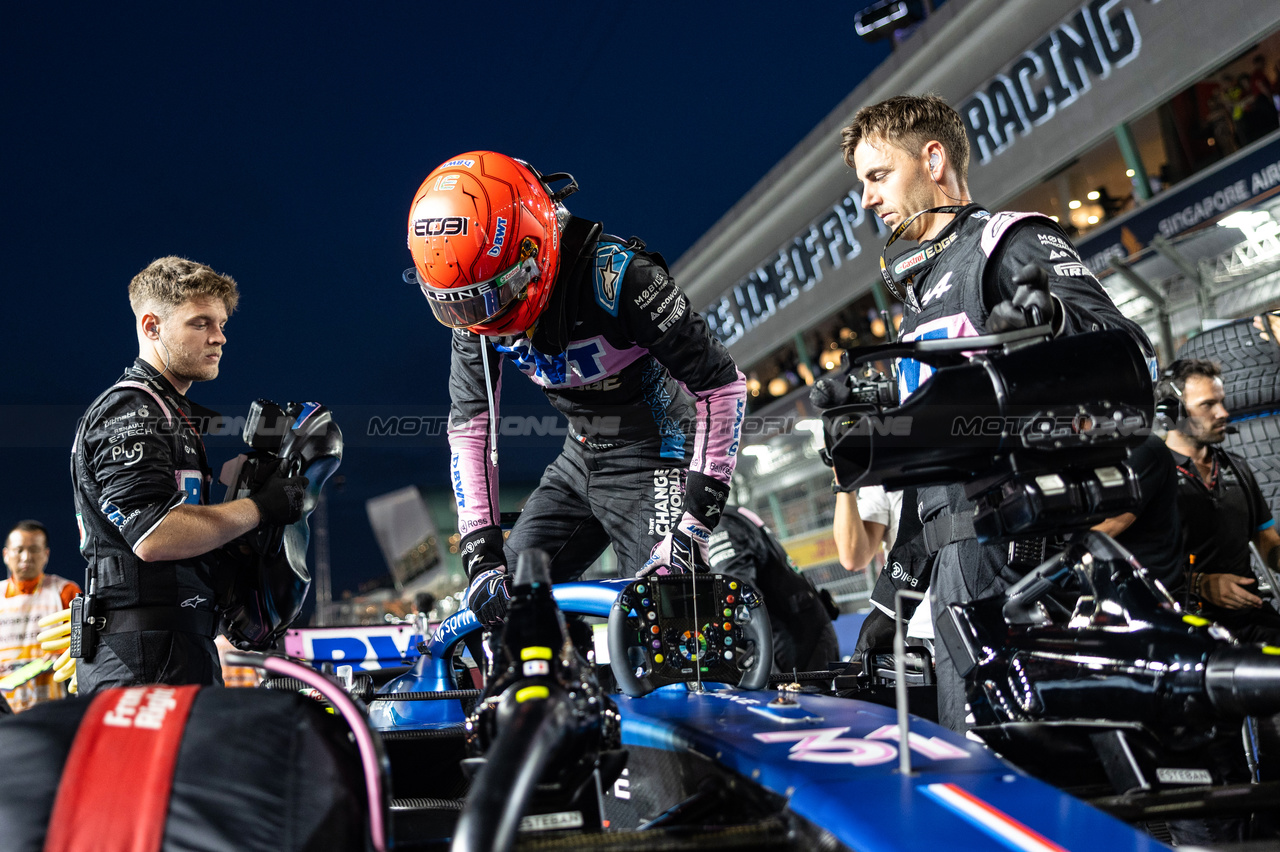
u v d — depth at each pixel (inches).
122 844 36.0
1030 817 35.5
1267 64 308.5
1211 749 49.3
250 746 38.7
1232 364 159.9
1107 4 361.1
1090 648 47.6
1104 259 374.3
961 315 62.0
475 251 70.2
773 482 408.5
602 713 45.1
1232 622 112.6
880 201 72.5
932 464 48.1
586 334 83.2
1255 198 315.3
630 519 91.0
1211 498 117.0
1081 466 47.9
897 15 530.9
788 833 38.5
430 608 254.5
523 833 39.1
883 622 104.3
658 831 38.0
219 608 89.7
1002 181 430.3
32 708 40.6
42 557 207.2
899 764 41.6
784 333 578.2
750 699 57.1
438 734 63.5
